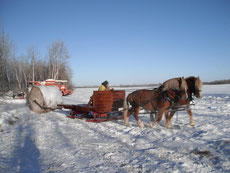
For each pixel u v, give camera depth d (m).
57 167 4.27
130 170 3.99
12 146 5.74
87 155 4.94
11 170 4.04
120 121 9.36
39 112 12.76
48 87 13.24
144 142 5.86
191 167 3.95
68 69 46.62
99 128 8.03
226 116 9.34
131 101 8.22
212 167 3.91
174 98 7.29
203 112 10.97
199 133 6.39
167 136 6.34
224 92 25.72
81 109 10.30
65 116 11.42
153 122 7.68
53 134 7.16
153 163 4.25
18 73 41.25
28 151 5.33
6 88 18.86
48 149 5.48
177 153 4.77
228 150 4.58
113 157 4.73
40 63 45.34
